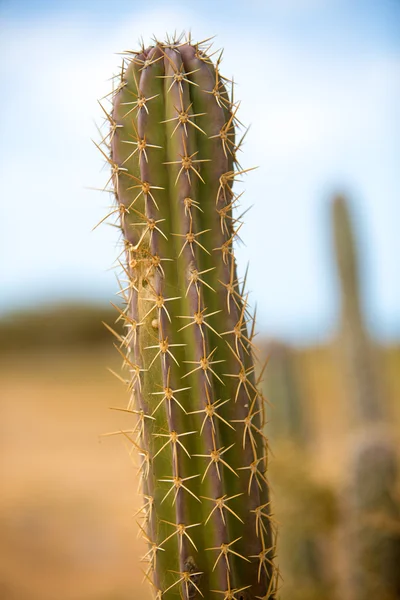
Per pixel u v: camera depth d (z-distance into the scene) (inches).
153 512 94.3
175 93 95.6
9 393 748.0
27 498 368.8
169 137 96.0
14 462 457.7
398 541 157.5
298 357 263.3
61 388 764.0
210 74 99.3
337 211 298.0
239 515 95.3
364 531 159.0
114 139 99.2
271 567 99.1
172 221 95.6
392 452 165.3
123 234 99.4
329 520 187.0
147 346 95.6
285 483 192.4
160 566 93.9
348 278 289.4
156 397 94.7
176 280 95.3
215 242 97.1
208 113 98.1
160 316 93.6
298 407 243.4
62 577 272.8
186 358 93.8
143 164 95.4
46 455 479.2
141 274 96.9
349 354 286.2
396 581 157.0
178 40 103.0
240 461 95.7
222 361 96.0
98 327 1037.2
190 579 91.2
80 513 342.0
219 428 95.7
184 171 94.9
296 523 189.5
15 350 1011.9
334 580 183.2
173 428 92.0
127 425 571.2
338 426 352.5
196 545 91.9
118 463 449.1
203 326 93.7
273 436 236.4
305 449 233.3
